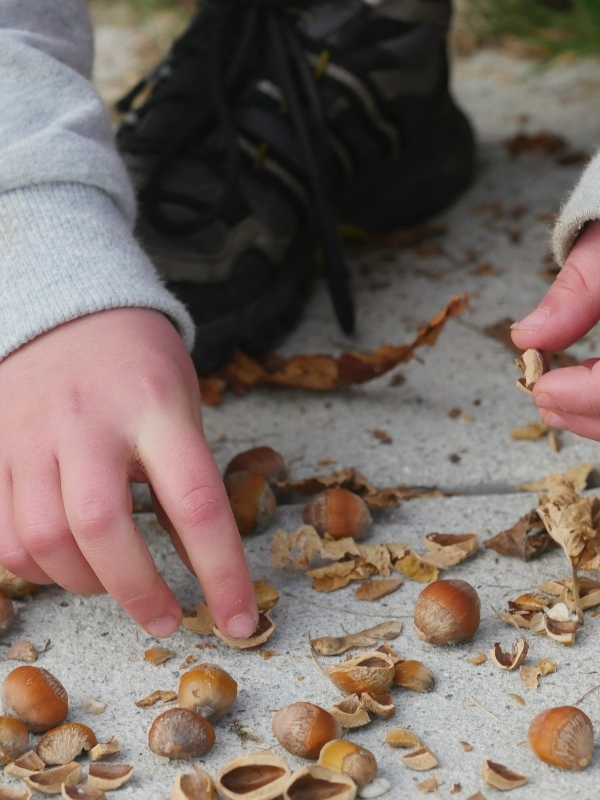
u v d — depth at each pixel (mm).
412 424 921
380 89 1027
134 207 875
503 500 858
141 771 734
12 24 874
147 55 1775
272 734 745
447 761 732
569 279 774
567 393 759
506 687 759
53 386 777
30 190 827
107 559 750
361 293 1049
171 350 799
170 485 758
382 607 800
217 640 786
